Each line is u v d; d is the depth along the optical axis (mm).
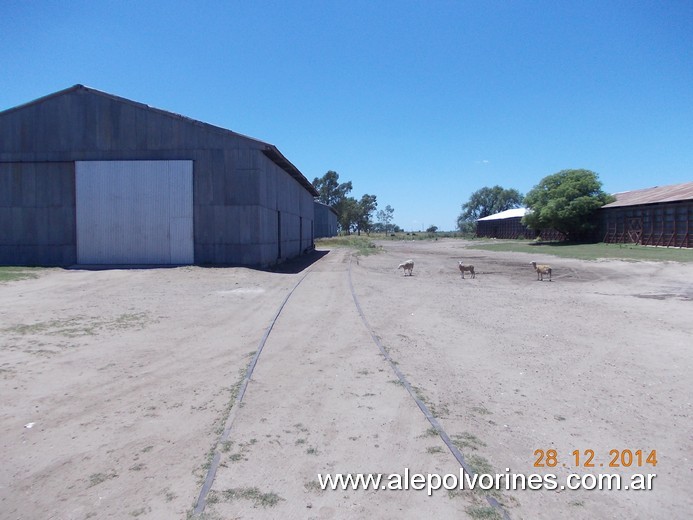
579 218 47531
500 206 118562
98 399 6207
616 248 38125
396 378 7055
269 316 11672
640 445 5180
